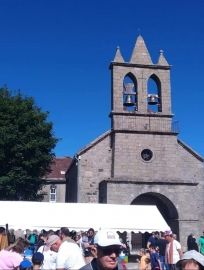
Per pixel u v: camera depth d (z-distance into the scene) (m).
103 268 5.12
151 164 38.50
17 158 39.91
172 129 39.41
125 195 36.38
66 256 8.70
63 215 28.14
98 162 38.66
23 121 40.41
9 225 26.45
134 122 38.91
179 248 18.66
